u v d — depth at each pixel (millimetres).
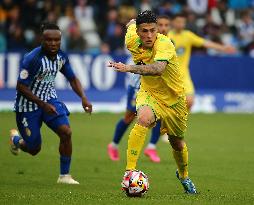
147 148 41438
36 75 31328
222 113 70312
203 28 77188
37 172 35844
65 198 26172
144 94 27344
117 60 68625
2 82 65938
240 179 34656
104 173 36250
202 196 27422
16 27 74125
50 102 32000
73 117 64188
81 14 80000
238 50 79562
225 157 43000
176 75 26953
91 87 68375
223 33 80812
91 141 49750
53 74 31875
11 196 26969
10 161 39625
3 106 65875
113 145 41844
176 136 28156
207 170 37594
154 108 26938
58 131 31797
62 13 78000
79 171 36781
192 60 70562
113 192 29297
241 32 81875
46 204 24688
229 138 52875
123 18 76625
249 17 83375
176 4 83375
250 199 26719
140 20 26062
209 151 45719
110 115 66250
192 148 47125
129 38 27203
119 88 69062
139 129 26406
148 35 26062
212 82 71312
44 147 45875
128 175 26250
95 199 25734
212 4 84438
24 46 73375
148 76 26859
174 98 27219
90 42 78125
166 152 45688
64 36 74938
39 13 75625
